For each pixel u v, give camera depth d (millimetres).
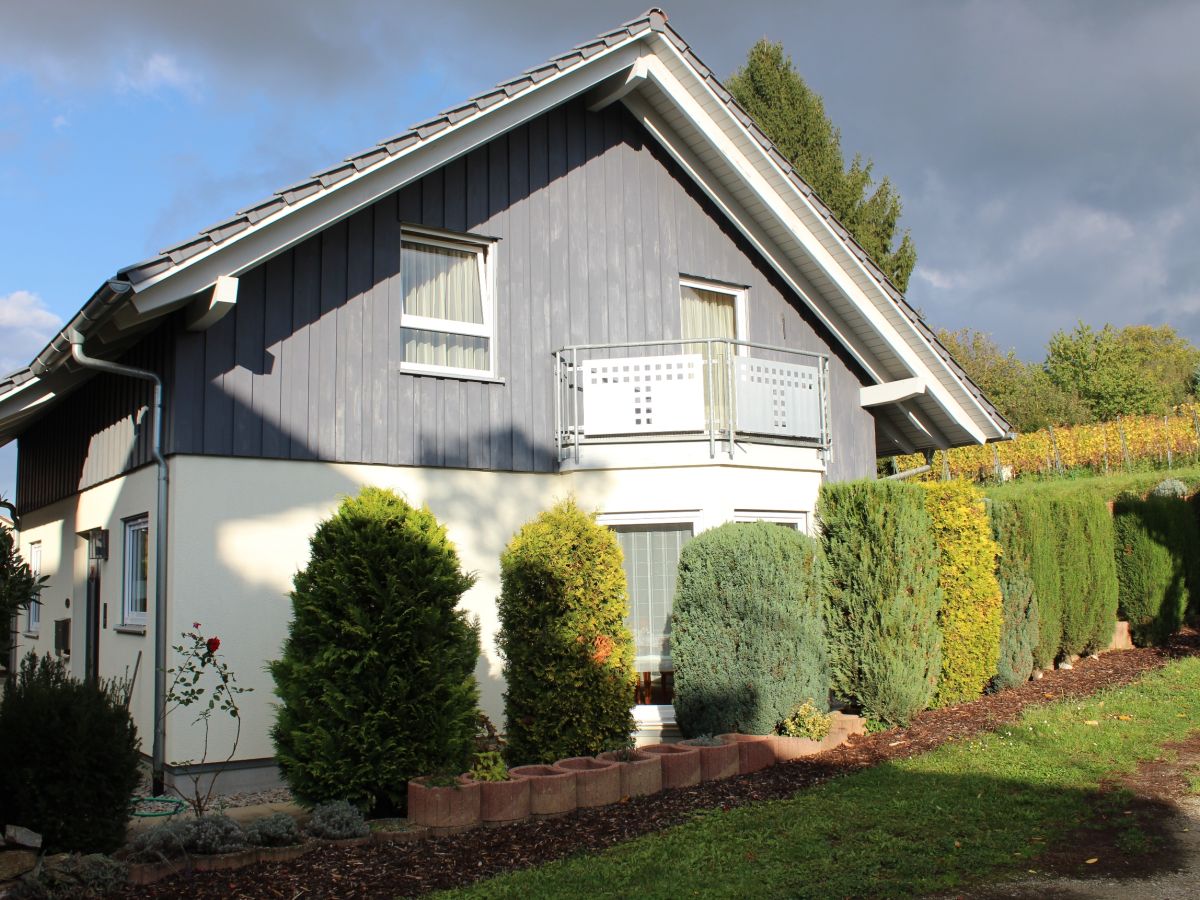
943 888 5750
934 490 11312
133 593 10695
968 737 9492
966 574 11203
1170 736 9359
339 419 9969
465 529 10688
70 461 12938
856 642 10164
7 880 5801
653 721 10703
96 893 5812
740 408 11344
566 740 8578
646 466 11055
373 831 6953
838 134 28250
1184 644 15172
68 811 6188
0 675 10984
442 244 11164
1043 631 12914
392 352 10391
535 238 11609
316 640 7480
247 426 9422
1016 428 42812
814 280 13641
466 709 7785
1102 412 48688
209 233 8602
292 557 9594
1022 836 6641
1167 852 6324
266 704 9312
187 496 9078
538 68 10797
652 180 12719
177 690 8961
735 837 6730
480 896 5762
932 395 13898
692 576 9586
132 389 10375
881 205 28062
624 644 8969
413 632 7539
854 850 6418
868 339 13875
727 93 12148
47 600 14117
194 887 5988
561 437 11391
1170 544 15547
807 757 9086
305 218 9242
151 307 8438
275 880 6129
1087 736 9320
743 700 9234
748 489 11305
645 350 12305
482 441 10883
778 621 9406
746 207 13227
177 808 8234
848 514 10320
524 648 8734
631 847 6637
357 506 7637
